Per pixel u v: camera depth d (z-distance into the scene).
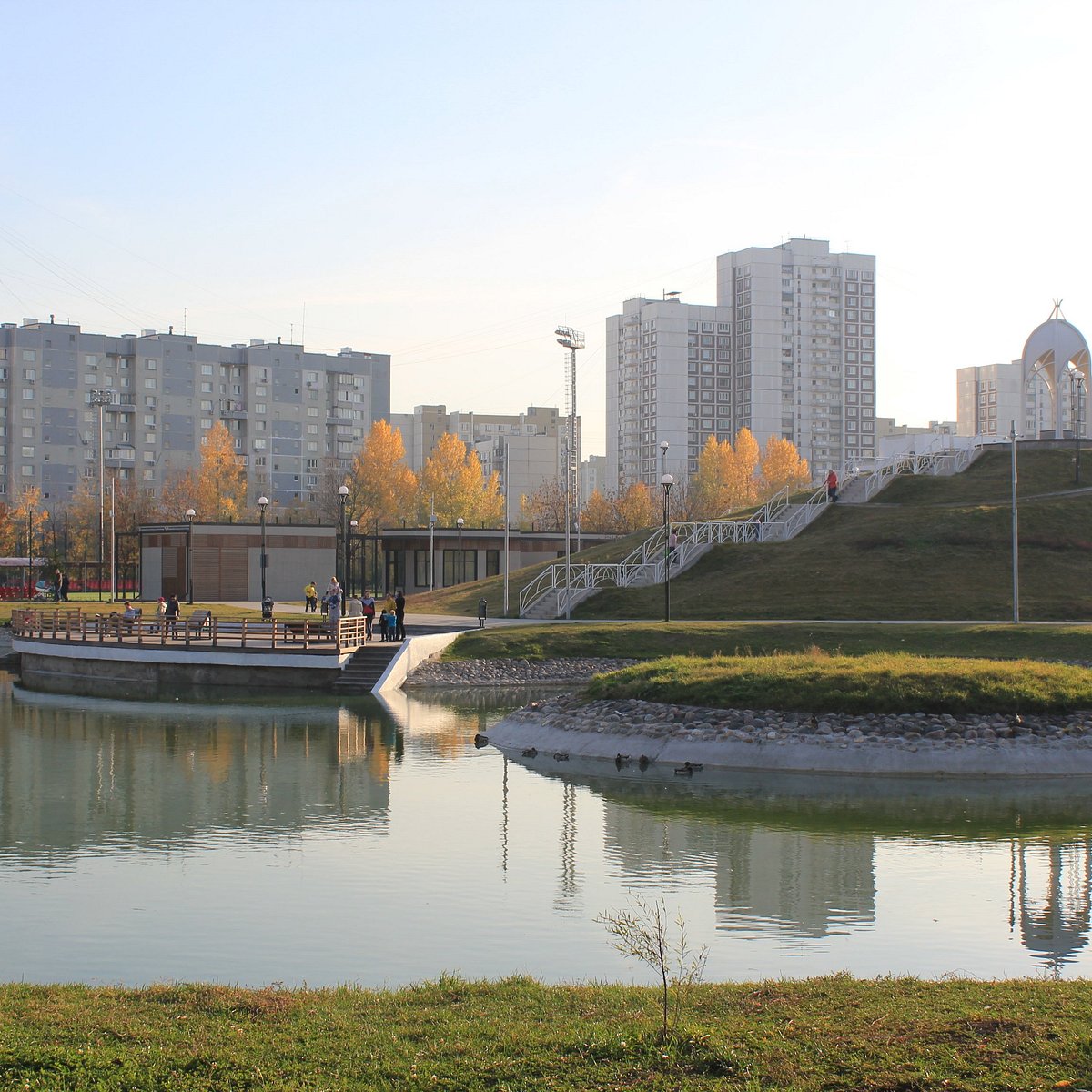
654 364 186.75
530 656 51.31
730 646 51.44
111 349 163.50
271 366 173.12
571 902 19.03
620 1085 9.66
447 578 91.31
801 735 32.19
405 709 42.56
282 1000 12.12
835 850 22.73
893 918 18.17
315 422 176.88
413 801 27.36
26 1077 9.84
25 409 158.12
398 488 120.19
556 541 95.31
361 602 59.03
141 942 16.94
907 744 31.39
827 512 75.25
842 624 54.25
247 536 80.00
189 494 119.38
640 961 15.98
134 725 38.88
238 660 48.16
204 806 26.77
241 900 19.14
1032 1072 9.69
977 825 24.95
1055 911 18.59
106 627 53.22
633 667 39.28
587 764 32.19
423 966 15.77
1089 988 12.26
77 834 24.02
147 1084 9.76
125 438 164.12
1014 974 15.48
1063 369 81.81
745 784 29.34
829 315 188.12
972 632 51.12
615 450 195.25
